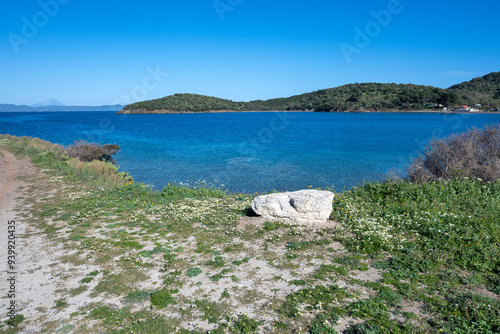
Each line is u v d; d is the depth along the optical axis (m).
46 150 27.22
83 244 9.23
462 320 5.44
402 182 14.19
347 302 6.14
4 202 13.75
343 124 97.44
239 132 71.19
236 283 6.98
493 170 14.39
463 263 7.33
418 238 8.97
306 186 21.78
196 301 6.29
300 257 8.20
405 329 5.27
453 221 9.71
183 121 123.38
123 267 7.83
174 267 7.80
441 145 16.02
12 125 95.81
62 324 5.63
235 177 24.72
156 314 5.92
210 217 11.79
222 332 5.39
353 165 29.72
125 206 13.36
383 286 6.62
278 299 6.32
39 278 7.27
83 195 14.86
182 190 16.33
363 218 10.49
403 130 71.31
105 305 6.21
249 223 10.95
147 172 26.59
